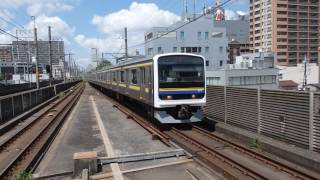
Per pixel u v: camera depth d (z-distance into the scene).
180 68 15.40
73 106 27.30
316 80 81.38
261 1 102.31
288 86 70.94
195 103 15.47
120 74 26.83
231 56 111.44
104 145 12.38
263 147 11.05
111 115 20.80
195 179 8.38
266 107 11.88
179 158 10.31
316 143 9.55
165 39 87.81
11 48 72.00
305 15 96.69
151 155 10.22
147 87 16.64
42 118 20.81
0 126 15.68
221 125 14.66
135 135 14.09
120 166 9.59
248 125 13.20
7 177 8.88
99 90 58.00
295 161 9.50
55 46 73.88
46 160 10.64
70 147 12.30
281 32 97.00
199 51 89.94
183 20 86.94
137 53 55.03
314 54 99.06
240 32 127.06
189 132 14.77
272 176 8.45
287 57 98.31
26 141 13.80
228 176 8.55
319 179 7.77
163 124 16.45
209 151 10.80
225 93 15.11
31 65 79.06
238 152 10.91
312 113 9.63
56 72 98.31
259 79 64.12
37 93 28.70
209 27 90.12
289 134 10.67
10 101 19.25
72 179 8.72
